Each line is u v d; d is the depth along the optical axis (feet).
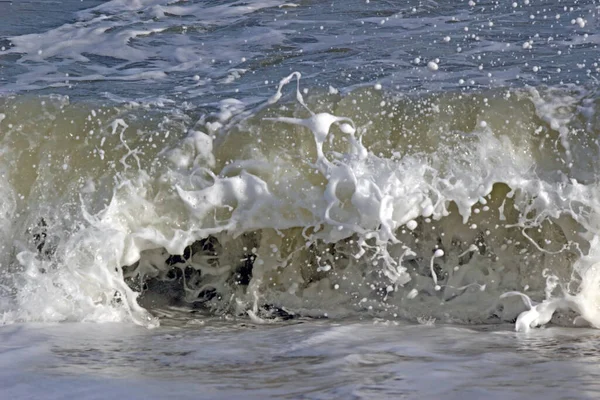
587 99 41.96
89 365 29.01
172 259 41.45
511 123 41.16
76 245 38.99
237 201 40.19
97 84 60.29
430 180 39.73
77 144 42.34
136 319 37.83
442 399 23.36
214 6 85.71
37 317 37.35
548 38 65.10
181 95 53.93
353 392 24.34
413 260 40.40
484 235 39.96
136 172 40.88
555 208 38.78
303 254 40.73
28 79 63.05
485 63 58.59
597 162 39.63
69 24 82.07
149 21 81.35
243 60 65.26
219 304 40.78
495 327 36.78
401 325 36.94
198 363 29.48
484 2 78.95
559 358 29.60
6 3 89.86
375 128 41.86
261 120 42.57
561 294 37.47
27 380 26.40
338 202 39.32
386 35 70.18
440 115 41.93
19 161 41.93
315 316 39.45
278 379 26.55
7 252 39.99
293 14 80.33
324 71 59.67
